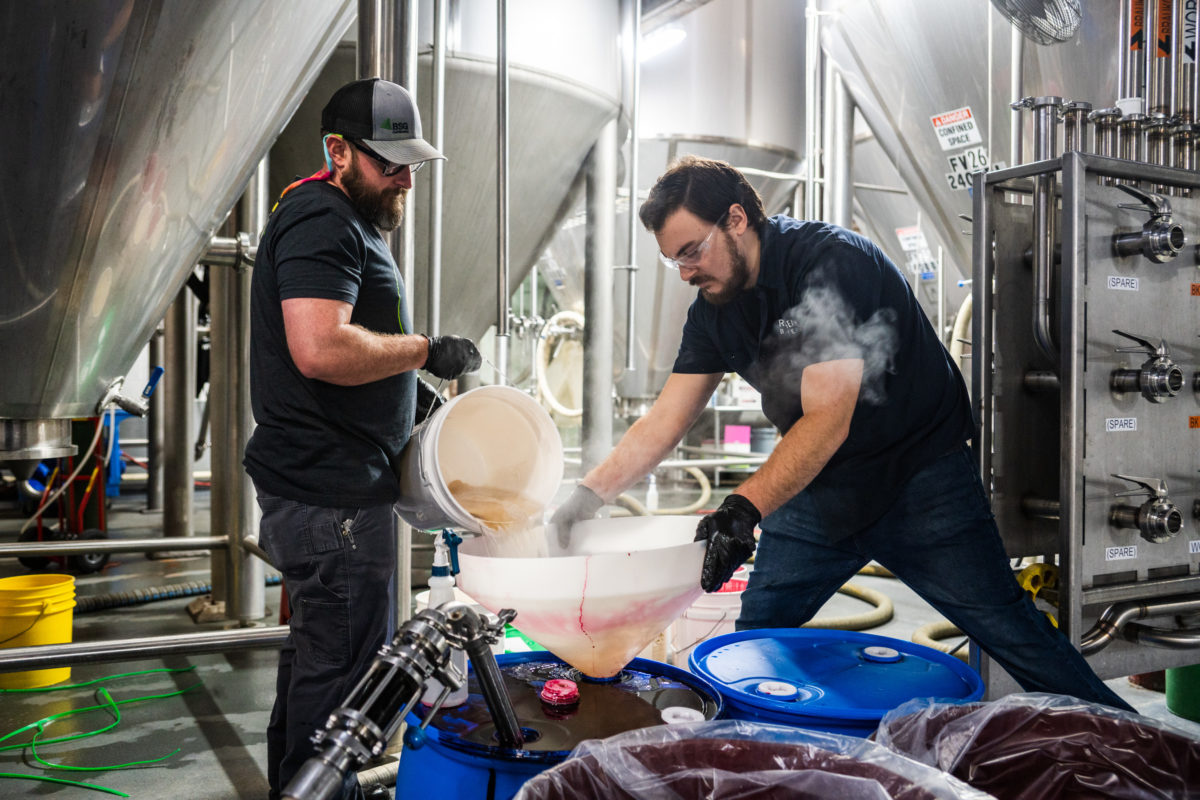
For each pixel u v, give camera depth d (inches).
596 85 121.7
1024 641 58.6
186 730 84.0
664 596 43.3
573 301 213.9
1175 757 29.3
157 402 222.8
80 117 55.9
